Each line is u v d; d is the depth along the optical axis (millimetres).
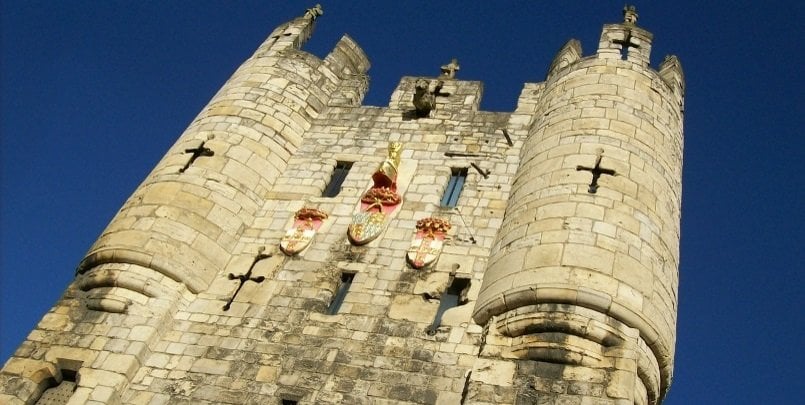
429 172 20344
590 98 18922
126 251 17453
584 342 14023
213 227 18703
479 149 20766
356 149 21516
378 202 19391
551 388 13609
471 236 18250
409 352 15969
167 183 19141
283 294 17688
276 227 19391
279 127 21609
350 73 24516
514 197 17547
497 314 15016
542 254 15148
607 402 13258
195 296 17859
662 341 14648
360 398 15312
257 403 15555
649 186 16953
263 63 23375
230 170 19938
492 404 13562
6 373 16156
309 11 25406
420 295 17125
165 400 15820
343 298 17625
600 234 15383
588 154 17266
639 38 20859
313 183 20578
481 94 23109
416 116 22312
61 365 16297
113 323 16891
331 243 18766
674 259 16500
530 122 21297
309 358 16203
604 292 14344
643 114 18688
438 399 15031
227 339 16859
